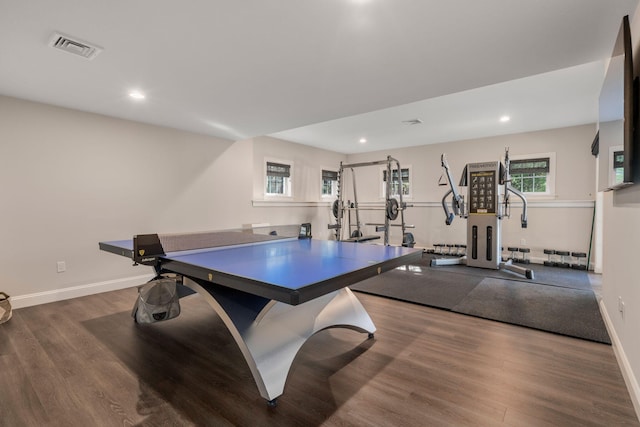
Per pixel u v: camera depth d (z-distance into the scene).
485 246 5.00
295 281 1.43
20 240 3.13
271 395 1.67
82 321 2.81
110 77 2.58
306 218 6.70
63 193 3.38
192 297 3.54
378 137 6.00
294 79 2.64
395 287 3.88
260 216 5.54
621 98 1.62
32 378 1.91
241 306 1.95
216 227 4.76
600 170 2.24
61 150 3.35
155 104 3.27
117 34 1.94
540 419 1.55
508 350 2.26
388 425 1.51
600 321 2.74
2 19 1.77
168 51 2.16
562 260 5.25
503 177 4.93
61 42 2.03
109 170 3.69
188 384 1.86
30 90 2.87
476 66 2.41
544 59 2.30
